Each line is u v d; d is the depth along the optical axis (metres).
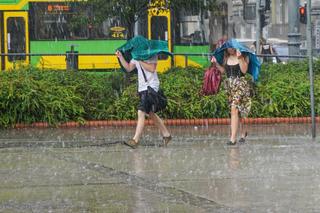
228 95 24.88
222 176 18.02
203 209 14.34
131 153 22.55
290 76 34.56
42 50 47.94
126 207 14.55
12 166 19.92
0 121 29.77
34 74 32.22
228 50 24.91
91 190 16.38
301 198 15.29
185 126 31.08
